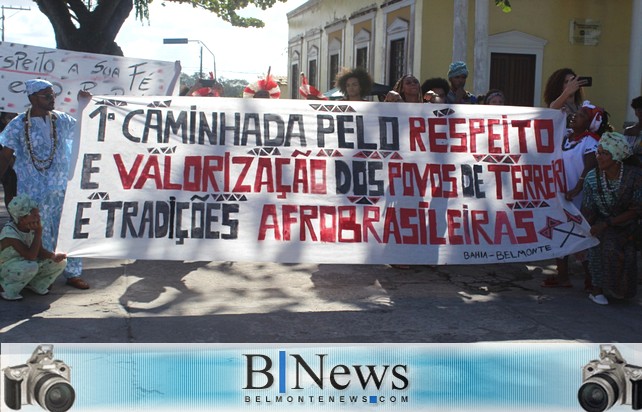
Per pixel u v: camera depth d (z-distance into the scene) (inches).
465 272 304.2
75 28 605.3
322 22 891.4
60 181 251.4
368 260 253.3
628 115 556.1
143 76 333.1
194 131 250.4
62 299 248.5
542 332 223.6
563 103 277.0
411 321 233.1
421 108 265.4
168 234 241.9
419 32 578.6
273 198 250.7
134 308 240.4
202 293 261.9
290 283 279.7
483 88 516.7
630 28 583.2
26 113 246.5
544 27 585.6
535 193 266.4
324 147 257.4
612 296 255.0
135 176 243.1
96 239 236.2
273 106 256.7
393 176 260.1
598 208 255.0
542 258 260.5
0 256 242.1
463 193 262.8
